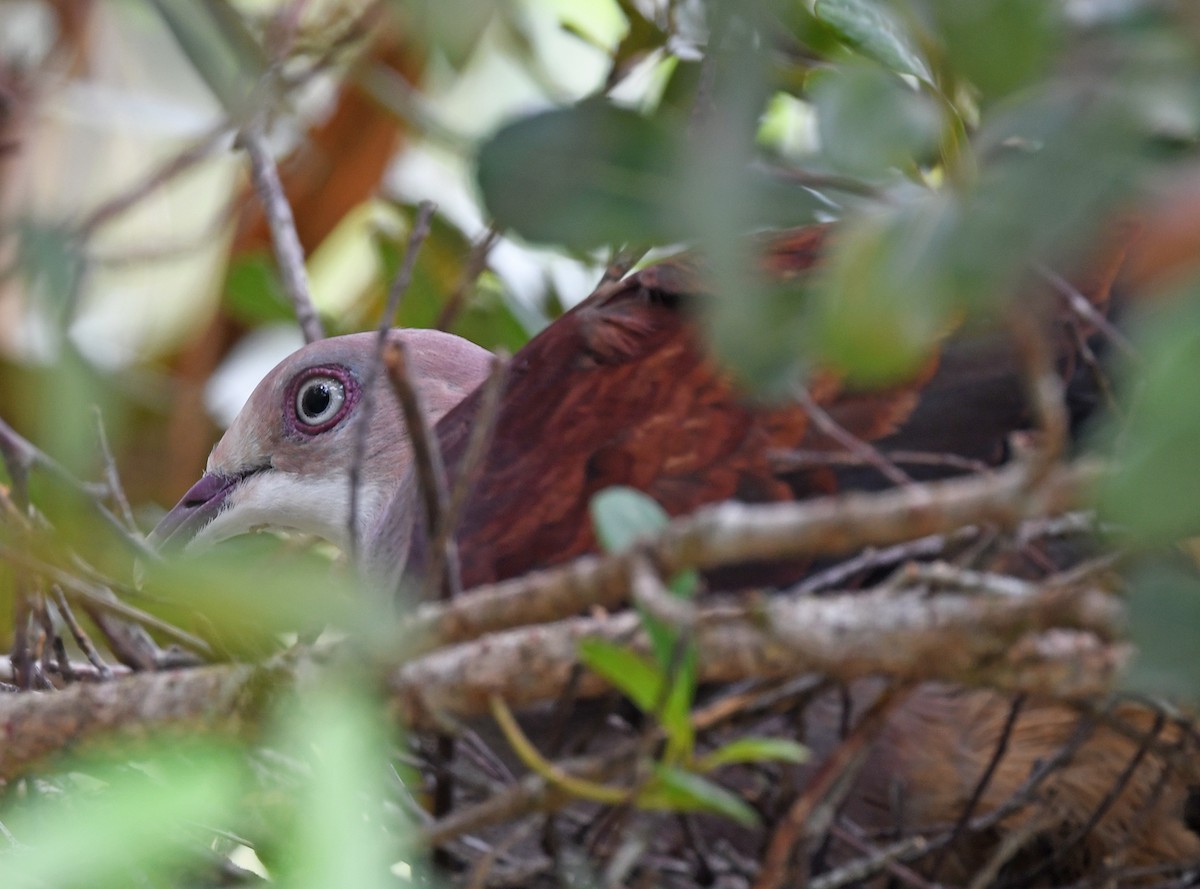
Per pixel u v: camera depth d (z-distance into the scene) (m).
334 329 8.48
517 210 3.87
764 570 5.20
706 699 4.59
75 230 5.44
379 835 3.77
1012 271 3.17
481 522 5.66
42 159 9.17
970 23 3.35
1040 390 3.16
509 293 7.93
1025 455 3.50
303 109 8.83
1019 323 3.21
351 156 8.59
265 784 4.27
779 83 5.74
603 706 4.61
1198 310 2.88
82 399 5.58
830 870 5.50
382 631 4.03
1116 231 5.24
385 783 4.58
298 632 4.42
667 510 5.39
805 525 3.40
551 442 5.70
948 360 5.44
